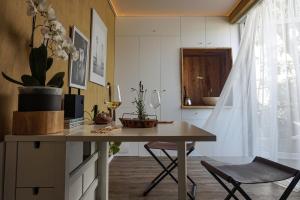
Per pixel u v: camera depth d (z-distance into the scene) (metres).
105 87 3.10
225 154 3.29
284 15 2.45
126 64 3.94
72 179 1.02
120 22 3.99
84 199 1.31
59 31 1.13
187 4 3.61
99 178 1.80
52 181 0.92
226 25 4.00
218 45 3.97
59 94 1.06
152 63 3.95
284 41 2.45
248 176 1.43
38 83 0.99
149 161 3.51
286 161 2.37
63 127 1.10
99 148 1.81
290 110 2.37
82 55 2.07
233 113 3.29
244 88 3.20
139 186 2.46
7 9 1.05
